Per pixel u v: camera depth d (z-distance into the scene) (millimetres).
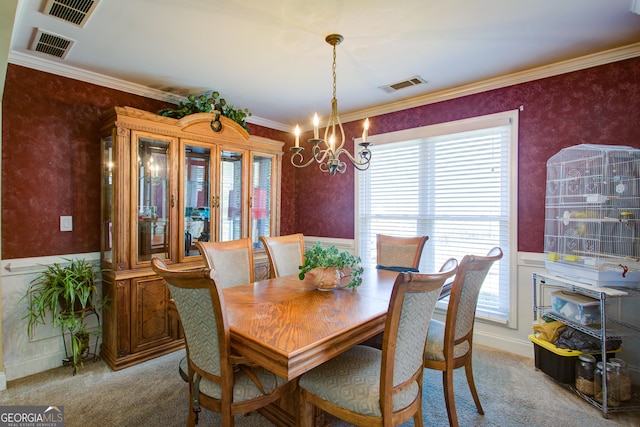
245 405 1406
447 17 1972
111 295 2596
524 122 2795
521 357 2750
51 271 2520
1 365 2258
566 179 2494
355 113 3936
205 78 2914
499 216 2959
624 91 2363
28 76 2502
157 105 3242
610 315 2338
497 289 2971
